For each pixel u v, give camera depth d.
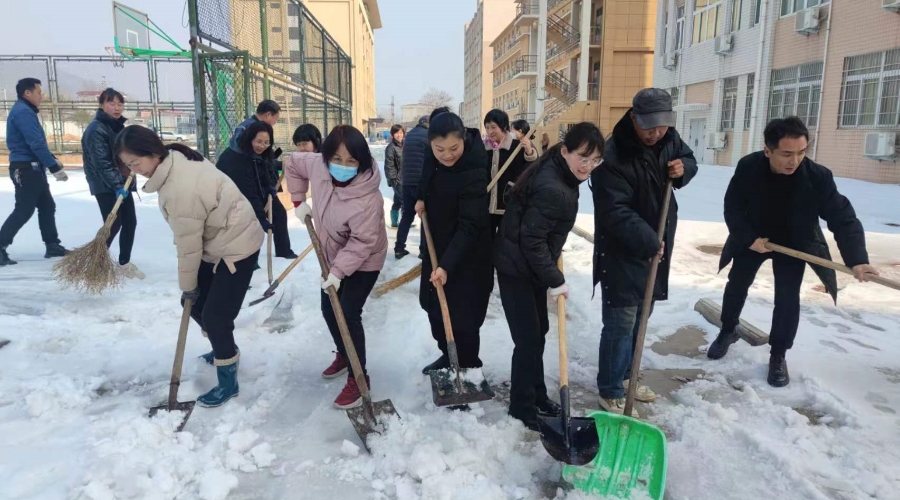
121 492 2.38
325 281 2.94
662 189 2.99
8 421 2.95
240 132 5.11
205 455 2.66
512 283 2.80
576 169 2.59
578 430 2.51
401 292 5.23
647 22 24.58
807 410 3.18
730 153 18.92
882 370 3.62
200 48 6.88
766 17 16.58
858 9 13.41
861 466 2.61
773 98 16.67
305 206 3.32
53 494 2.35
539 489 2.51
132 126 2.75
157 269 5.85
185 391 3.30
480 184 2.88
